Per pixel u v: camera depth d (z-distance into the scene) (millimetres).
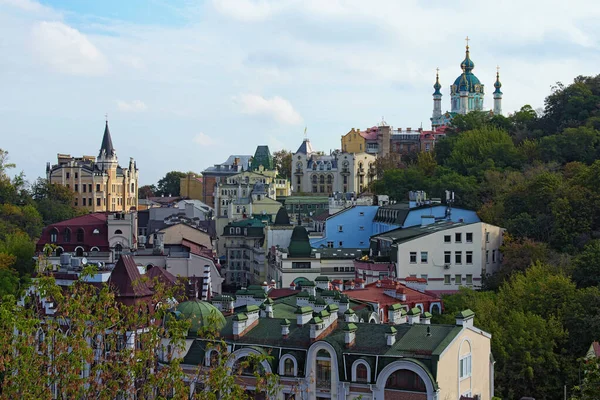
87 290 83062
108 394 64375
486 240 181750
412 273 177750
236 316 95000
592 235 180500
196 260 176375
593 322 125750
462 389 91188
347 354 89250
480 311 130000
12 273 180375
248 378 91375
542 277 144875
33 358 63719
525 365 117562
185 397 64062
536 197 198125
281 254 194750
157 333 69812
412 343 89000
